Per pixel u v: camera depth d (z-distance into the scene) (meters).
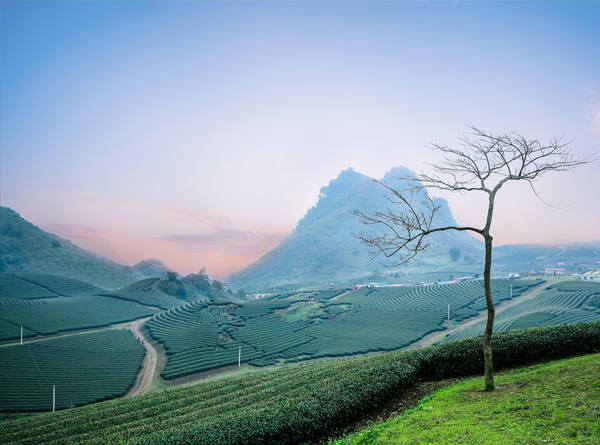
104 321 120.44
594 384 11.59
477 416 11.05
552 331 18.05
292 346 96.38
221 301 136.50
